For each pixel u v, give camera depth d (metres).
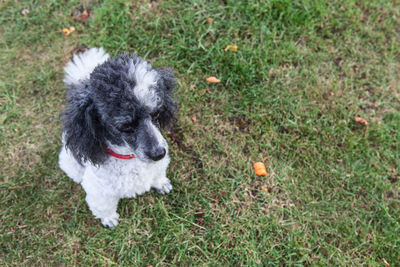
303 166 1.10
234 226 1.02
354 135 1.14
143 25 1.24
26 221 1.03
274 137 1.12
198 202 1.06
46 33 1.25
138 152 0.81
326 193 1.08
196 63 1.19
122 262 0.99
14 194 1.05
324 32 1.27
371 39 1.27
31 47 1.23
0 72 1.19
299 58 1.22
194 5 1.25
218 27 1.24
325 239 1.03
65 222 1.03
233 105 1.16
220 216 1.04
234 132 1.14
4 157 1.09
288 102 1.16
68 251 1.00
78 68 0.90
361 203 1.07
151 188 1.06
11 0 1.28
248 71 1.18
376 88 1.21
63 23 1.26
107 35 1.23
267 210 1.05
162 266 0.99
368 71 1.23
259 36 1.23
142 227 1.03
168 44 1.22
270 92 1.17
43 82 1.18
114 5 1.25
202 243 1.01
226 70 1.19
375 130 1.14
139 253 1.00
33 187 1.06
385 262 1.00
